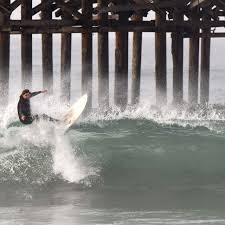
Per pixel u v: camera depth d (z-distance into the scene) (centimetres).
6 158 6538
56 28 8594
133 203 5688
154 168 6556
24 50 8562
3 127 7744
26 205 5612
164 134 7575
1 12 8338
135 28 8575
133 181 6328
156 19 8562
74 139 7219
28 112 7006
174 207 5566
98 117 8644
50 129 7081
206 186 6231
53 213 5325
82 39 8581
